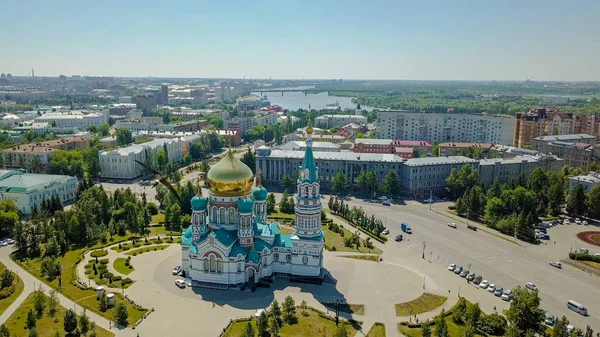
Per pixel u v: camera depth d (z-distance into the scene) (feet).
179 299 485.56
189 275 529.04
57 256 592.19
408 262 613.52
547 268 606.96
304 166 537.65
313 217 539.29
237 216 535.19
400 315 463.83
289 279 540.11
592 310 496.64
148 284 517.14
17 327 422.82
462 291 526.98
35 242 611.88
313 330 430.20
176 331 425.69
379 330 435.94
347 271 567.59
